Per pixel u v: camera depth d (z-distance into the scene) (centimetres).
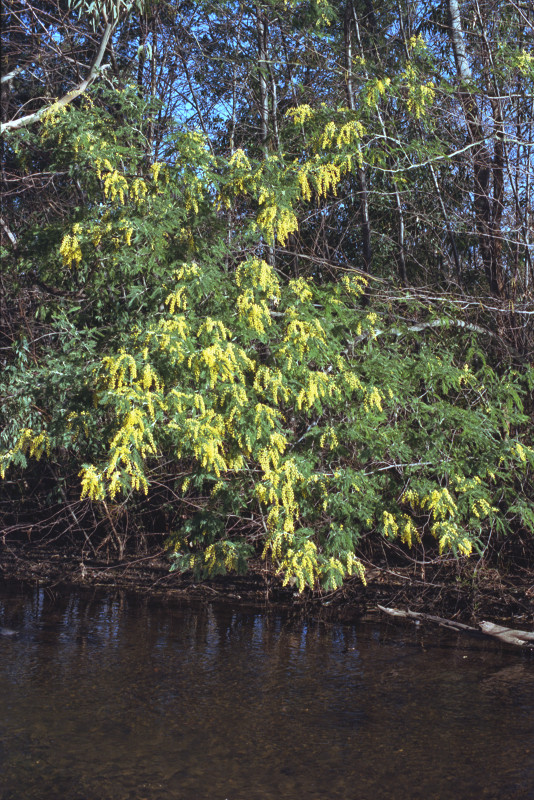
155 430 692
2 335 1066
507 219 1041
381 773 415
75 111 806
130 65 1195
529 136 1081
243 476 798
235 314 755
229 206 827
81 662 598
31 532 1128
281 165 849
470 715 498
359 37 1159
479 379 902
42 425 824
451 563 841
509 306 948
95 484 668
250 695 530
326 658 619
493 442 808
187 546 957
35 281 959
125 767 419
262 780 406
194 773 413
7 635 672
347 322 807
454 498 799
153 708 504
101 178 788
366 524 778
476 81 1066
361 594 834
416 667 599
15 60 1205
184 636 679
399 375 809
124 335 726
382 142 928
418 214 1032
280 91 1213
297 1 1075
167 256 788
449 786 402
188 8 1237
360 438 754
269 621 738
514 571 888
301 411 825
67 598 829
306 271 1035
